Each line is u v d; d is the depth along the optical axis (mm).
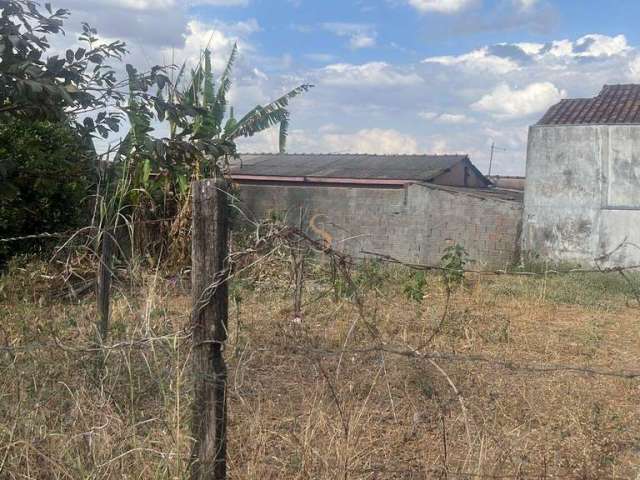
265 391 5105
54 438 3795
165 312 4855
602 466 4309
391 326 8016
